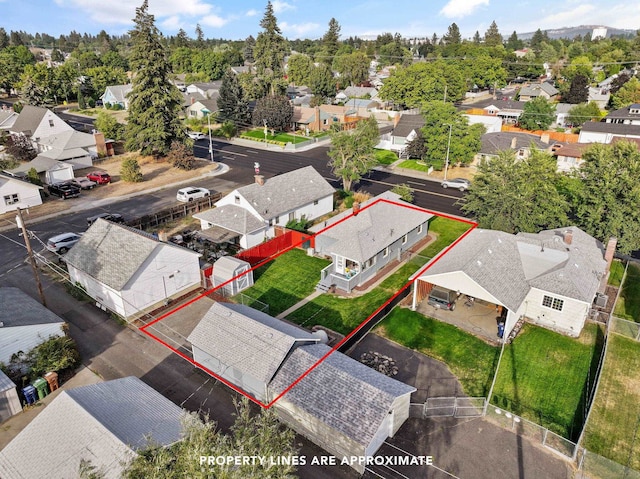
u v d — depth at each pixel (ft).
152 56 209.87
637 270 123.13
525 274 103.40
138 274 99.96
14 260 126.52
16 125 248.52
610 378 83.10
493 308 105.70
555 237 111.45
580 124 298.35
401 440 69.72
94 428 56.90
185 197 171.32
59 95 395.55
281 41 325.42
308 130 289.53
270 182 150.10
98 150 233.14
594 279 100.73
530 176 127.44
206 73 503.20
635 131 237.66
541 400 77.87
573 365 86.58
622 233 117.70
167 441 56.95
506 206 125.70
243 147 267.80
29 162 201.26
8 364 80.38
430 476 63.36
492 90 482.69
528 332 97.25
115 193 183.21
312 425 67.82
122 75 436.76
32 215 158.51
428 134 211.20
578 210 123.85
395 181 203.21
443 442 69.36
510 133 236.84
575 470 64.18
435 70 342.64
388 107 373.81
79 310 103.65
